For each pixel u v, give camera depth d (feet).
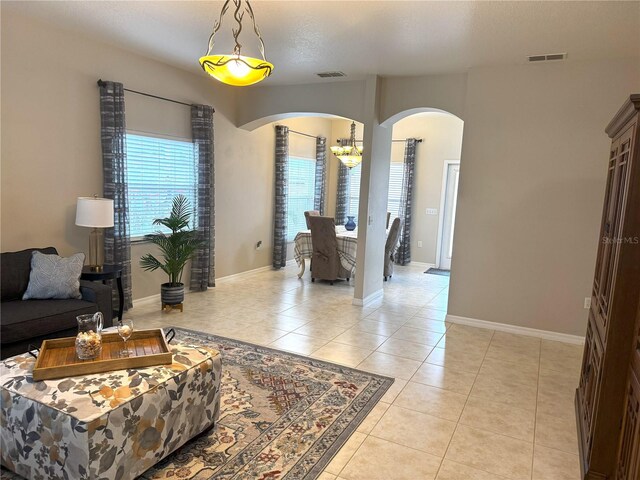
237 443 7.89
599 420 6.76
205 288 18.57
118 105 14.05
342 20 10.85
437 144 25.88
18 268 11.12
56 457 6.15
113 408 6.15
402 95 16.26
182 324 14.30
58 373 6.75
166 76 16.26
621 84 12.86
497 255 14.76
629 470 5.90
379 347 12.94
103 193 14.35
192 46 13.82
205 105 17.70
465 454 7.91
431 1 9.52
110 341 8.13
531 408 9.66
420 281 22.47
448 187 25.95
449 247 26.14
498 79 14.19
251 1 9.83
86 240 14.02
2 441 6.75
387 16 10.46
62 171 13.14
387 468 7.43
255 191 21.70
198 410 7.66
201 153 17.63
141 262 16.05
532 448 8.18
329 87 17.65
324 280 21.68
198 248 18.10
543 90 13.69
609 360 6.58
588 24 10.33
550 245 14.06
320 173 27.35
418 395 10.04
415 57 13.65
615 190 7.54
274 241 23.48
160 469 7.14
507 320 14.85
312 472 7.23
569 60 13.20
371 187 16.92
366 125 16.49
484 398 10.03
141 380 6.82
